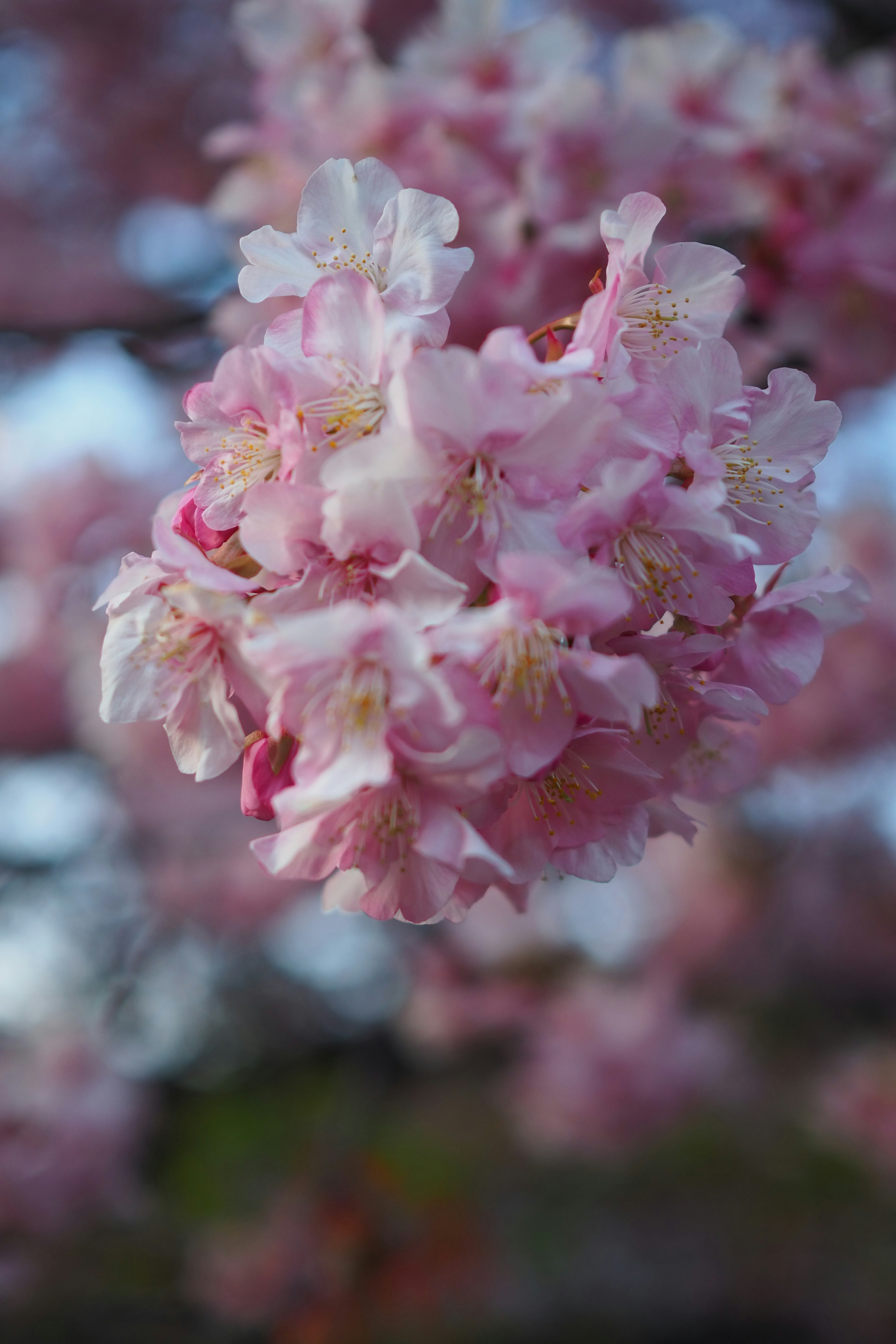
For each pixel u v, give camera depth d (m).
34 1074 6.91
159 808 7.37
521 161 2.65
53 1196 6.54
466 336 2.53
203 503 1.41
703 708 1.56
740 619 1.58
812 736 6.54
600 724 1.39
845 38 4.41
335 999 9.34
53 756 8.29
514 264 2.52
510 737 1.27
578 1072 7.03
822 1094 8.43
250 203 2.98
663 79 2.90
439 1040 7.31
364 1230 6.34
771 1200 10.08
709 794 1.71
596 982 7.66
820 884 8.56
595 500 1.25
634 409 1.32
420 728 1.22
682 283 1.55
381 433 1.25
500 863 1.24
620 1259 9.57
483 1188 10.50
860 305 2.89
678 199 2.75
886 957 9.34
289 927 8.26
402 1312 6.80
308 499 1.27
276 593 1.30
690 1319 9.04
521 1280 9.12
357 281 1.33
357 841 1.33
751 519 1.43
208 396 1.45
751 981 9.71
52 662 7.79
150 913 8.01
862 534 6.31
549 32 2.86
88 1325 6.21
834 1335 8.86
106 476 7.30
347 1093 7.05
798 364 2.89
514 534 1.27
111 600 1.44
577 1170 10.56
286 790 1.24
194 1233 7.56
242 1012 9.22
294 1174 7.38
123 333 3.17
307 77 2.93
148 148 7.40
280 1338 6.07
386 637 1.19
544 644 1.23
